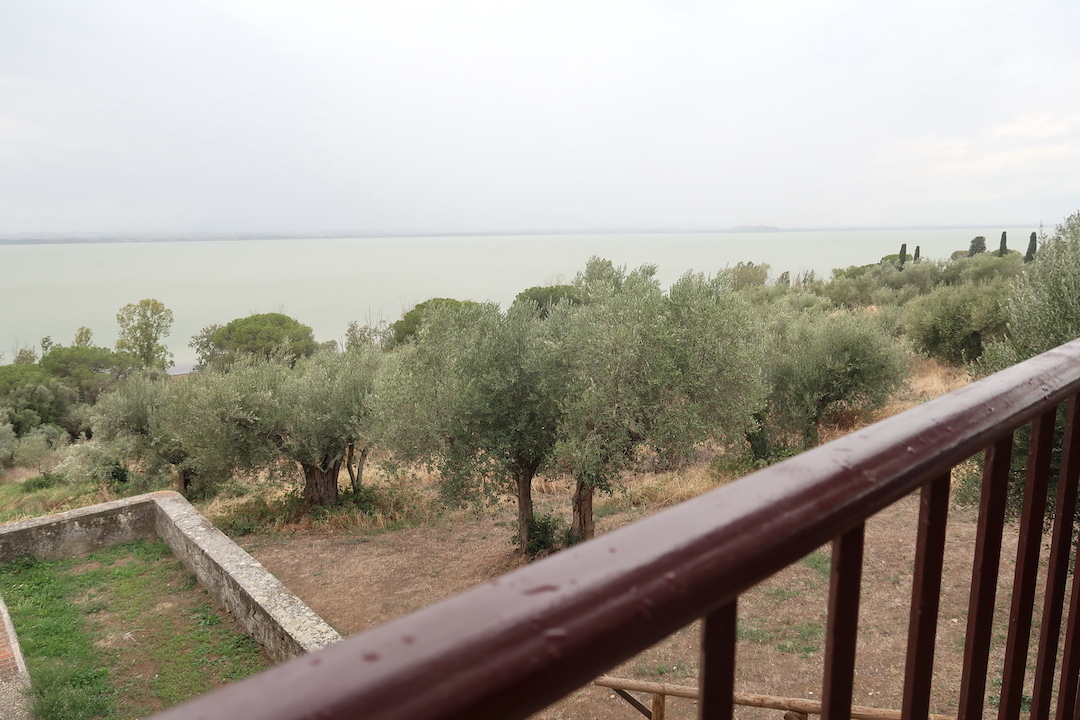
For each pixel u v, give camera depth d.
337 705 0.20
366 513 16.89
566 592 0.29
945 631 7.91
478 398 10.98
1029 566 0.79
